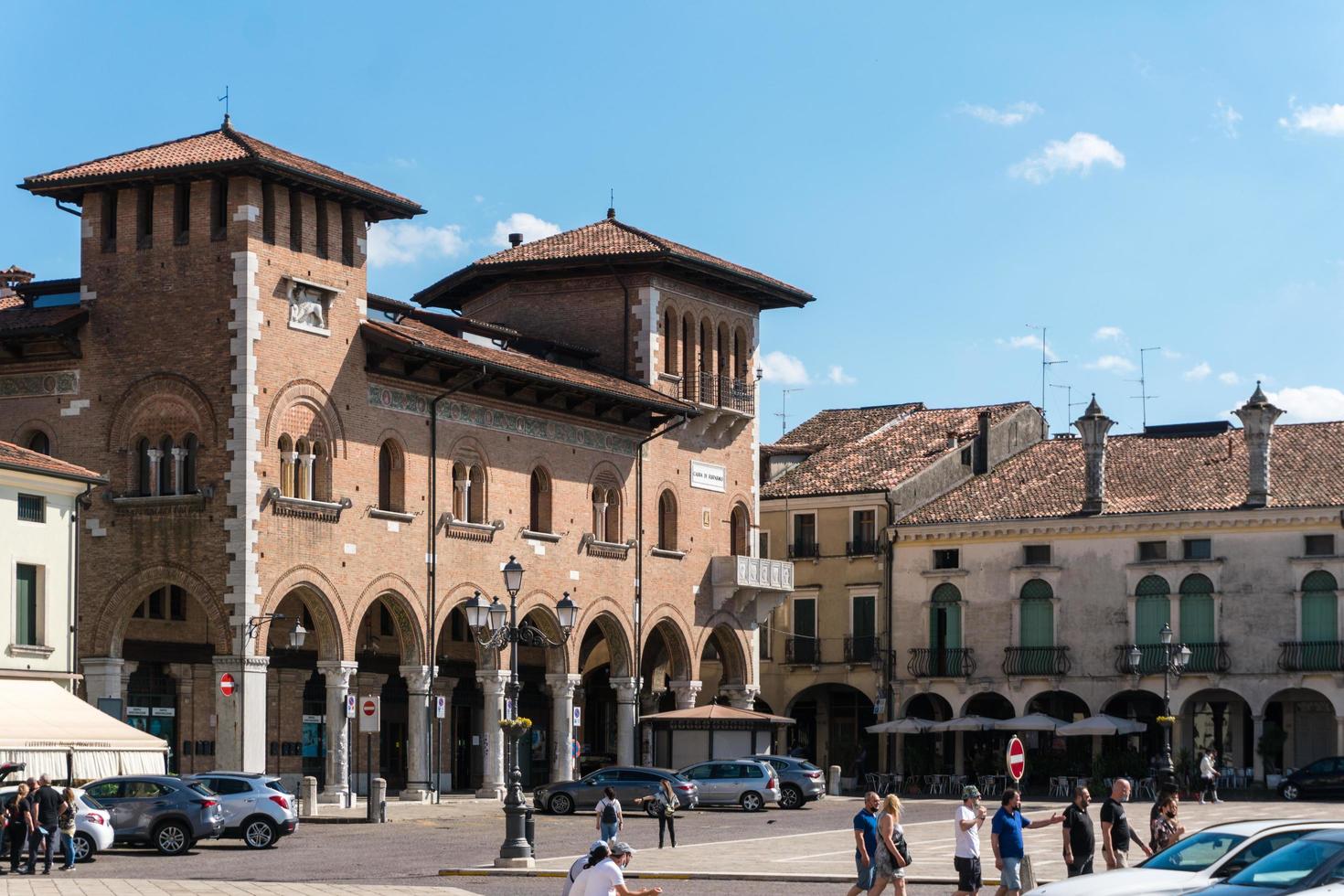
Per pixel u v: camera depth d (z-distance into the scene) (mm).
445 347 62812
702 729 72688
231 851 46500
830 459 91562
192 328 57562
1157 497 81188
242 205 57188
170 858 44562
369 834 52000
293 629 59094
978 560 83500
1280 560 77562
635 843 49344
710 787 64625
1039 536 82250
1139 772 76625
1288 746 78125
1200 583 78938
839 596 86688
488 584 65688
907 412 97562
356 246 61156
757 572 78688
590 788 61062
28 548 51750
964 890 31391
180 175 57312
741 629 79062
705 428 77188
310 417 58969
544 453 68625
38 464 51969
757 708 88250
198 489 56844
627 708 72312
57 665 52375
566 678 69000
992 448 91750
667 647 76312
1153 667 79188
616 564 71875
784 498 88312
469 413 65250
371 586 60875
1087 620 81000
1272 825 27484
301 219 59156
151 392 57938
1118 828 31297
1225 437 85375
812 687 86875
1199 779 74250
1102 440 82125
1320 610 76875
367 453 61000
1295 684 76625
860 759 82812
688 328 76375
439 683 70375
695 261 74312
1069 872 31078
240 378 56625
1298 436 83500
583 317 74938
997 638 82750
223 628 56156
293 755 65375
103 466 58406
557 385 67000
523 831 44000
